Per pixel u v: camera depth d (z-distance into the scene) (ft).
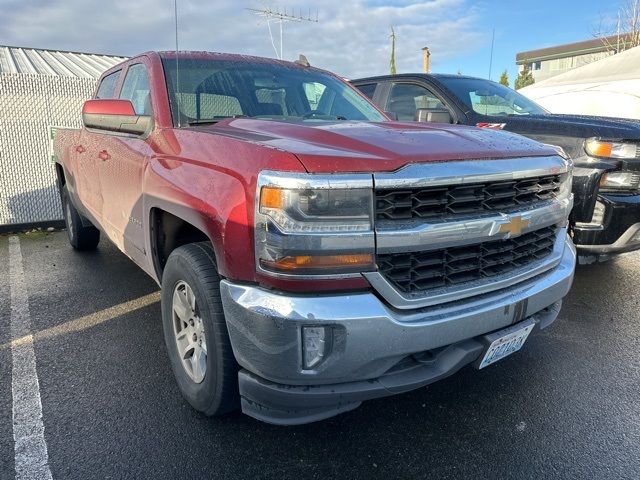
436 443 8.14
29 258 18.19
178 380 9.02
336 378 6.49
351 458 7.77
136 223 10.37
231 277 6.88
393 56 95.09
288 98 11.78
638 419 8.80
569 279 9.05
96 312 13.14
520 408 9.11
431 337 6.80
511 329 7.99
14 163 22.13
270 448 7.95
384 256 6.57
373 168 6.45
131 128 10.35
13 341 11.46
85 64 31.91
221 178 7.22
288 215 6.20
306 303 6.25
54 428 8.32
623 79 37.17
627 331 12.34
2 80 21.52
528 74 115.03
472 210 7.34
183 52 11.87
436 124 9.95
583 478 7.39
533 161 8.25
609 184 13.91
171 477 7.30
